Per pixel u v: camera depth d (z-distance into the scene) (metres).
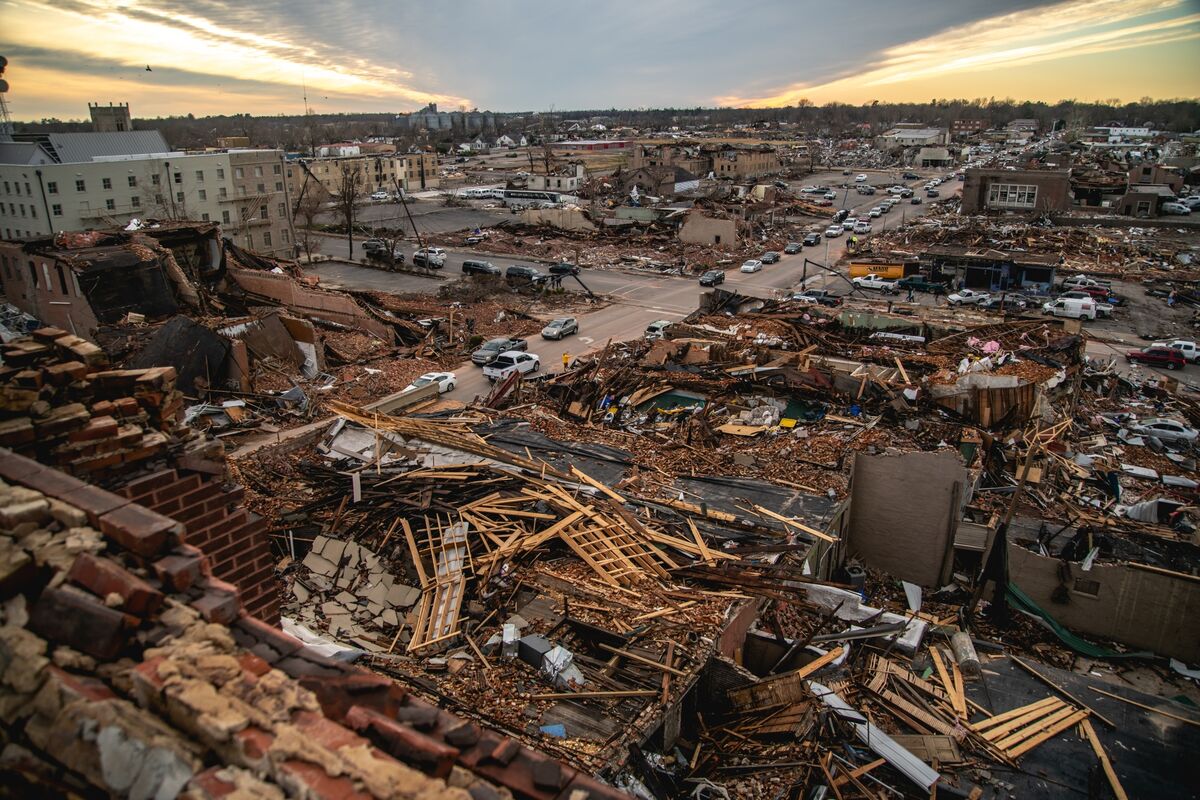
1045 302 58.56
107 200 63.81
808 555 18.83
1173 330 52.84
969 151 187.38
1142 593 20.34
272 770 4.42
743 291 64.69
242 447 31.97
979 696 16.41
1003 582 21.97
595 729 12.65
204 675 4.96
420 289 64.12
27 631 5.31
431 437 24.06
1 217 63.88
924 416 28.62
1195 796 13.92
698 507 20.72
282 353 40.00
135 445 8.03
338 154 137.50
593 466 23.34
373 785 4.31
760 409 29.62
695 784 12.67
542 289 62.75
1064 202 96.00
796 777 12.80
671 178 116.12
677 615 15.86
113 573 5.45
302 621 16.67
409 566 17.91
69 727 4.80
